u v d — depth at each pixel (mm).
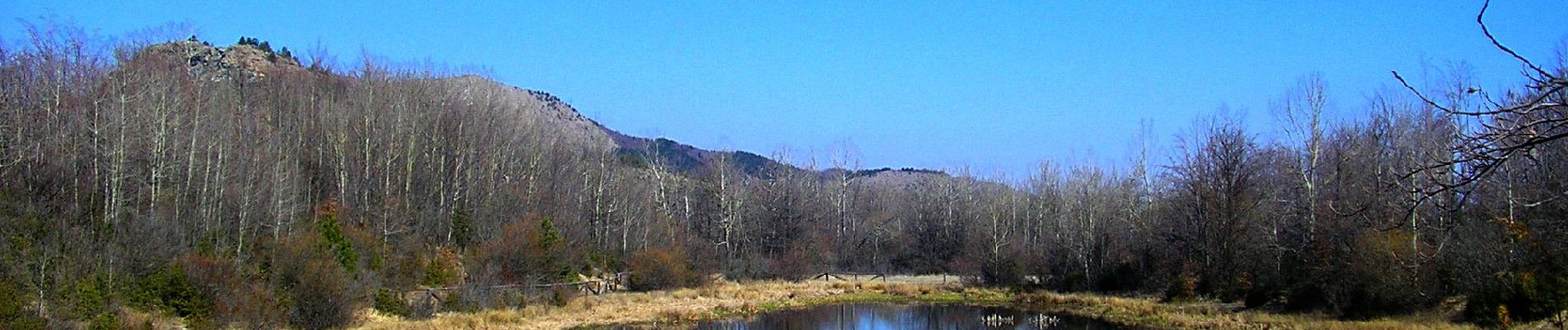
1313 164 47781
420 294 46062
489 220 61469
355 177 58531
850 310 56469
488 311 45281
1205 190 56156
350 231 48844
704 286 65500
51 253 31812
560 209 69750
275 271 39594
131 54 55469
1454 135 9281
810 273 80625
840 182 103188
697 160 173375
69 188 41812
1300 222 49312
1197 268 55750
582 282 55906
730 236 87125
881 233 98188
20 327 27672
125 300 33531
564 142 88562
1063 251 68062
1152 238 62469
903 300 62406
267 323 36125
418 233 55594
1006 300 61500
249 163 49969
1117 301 54875
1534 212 30828
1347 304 41250
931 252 92125
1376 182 38438
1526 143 6363
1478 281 35719
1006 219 89500
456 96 72188
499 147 69250
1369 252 40031
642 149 152500
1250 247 52125
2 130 40719
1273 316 43562
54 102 46219
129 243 36719
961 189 99688
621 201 75562
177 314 35094
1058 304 57562
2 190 36688
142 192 44938
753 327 47750
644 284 62219
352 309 39156
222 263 37375
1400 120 46719
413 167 63625
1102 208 71125
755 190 95562
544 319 45375
